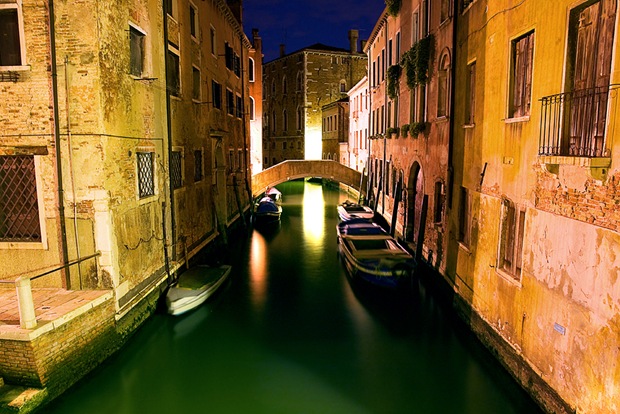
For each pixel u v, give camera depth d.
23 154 8.37
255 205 27.11
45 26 8.08
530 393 6.89
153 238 10.55
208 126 15.62
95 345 8.04
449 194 11.16
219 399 7.84
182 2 12.70
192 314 10.80
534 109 6.84
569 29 6.00
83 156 8.27
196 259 13.88
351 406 7.61
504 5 8.00
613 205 5.04
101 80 8.20
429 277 12.92
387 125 20.83
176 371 8.77
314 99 46.12
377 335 10.22
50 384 7.01
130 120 9.39
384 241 14.85
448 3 11.81
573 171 5.80
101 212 8.37
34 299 8.00
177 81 12.48
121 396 7.89
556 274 6.19
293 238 20.38
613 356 5.03
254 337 10.18
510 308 7.61
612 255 5.05
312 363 9.04
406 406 7.59
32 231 8.68
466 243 10.12
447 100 11.80
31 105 8.25
